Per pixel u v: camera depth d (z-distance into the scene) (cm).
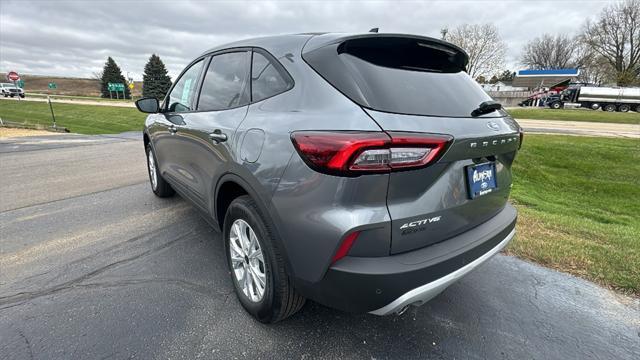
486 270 288
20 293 240
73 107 3238
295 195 162
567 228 378
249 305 214
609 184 773
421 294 161
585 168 902
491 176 202
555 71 4969
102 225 362
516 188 704
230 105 232
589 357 195
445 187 168
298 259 168
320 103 167
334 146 147
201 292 244
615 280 271
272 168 172
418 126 155
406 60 197
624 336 213
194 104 283
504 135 198
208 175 246
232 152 204
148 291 244
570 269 289
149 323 212
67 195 469
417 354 194
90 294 240
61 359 183
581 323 224
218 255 298
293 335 205
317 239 157
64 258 290
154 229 352
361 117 151
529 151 1030
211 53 280
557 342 206
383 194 150
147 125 416
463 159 173
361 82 165
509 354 196
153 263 284
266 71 207
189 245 316
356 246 152
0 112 2681
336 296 162
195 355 188
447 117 172
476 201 191
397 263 155
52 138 1170
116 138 1189
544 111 2995
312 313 225
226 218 224
